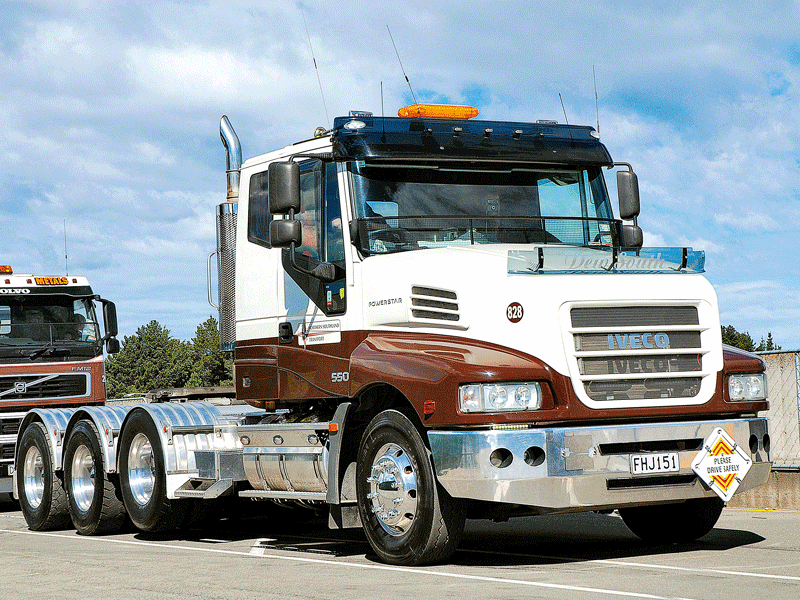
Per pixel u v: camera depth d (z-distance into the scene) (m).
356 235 8.45
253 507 10.95
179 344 141.25
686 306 7.89
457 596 6.36
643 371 7.66
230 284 10.33
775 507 11.99
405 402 8.28
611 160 9.36
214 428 10.13
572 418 7.40
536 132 9.16
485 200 8.83
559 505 7.22
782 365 12.26
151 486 10.47
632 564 7.64
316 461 8.64
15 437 15.48
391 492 7.91
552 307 7.48
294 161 8.45
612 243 9.12
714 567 7.41
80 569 8.30
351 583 7.04
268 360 9.35
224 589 7.01
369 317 8.38
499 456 7.27
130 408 10.61
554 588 6.57
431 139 8.73
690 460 7.63
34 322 16.11
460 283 7.82
